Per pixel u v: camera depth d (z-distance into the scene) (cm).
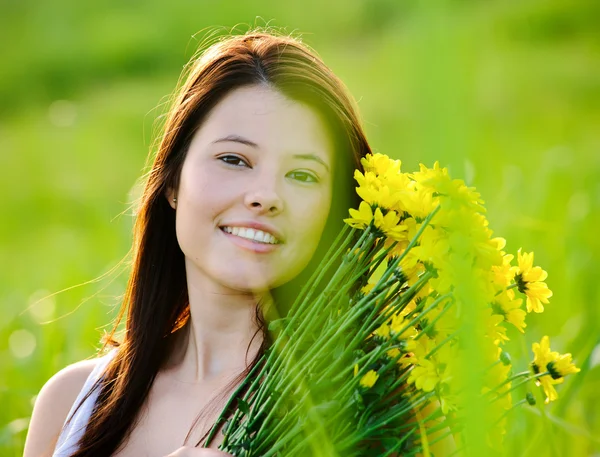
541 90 1639
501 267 215
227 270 251
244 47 263
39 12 3020
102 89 2400
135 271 283
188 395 267
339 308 224
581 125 1336
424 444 200
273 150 249
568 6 2345
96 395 283
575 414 365
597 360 325
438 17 197
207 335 269
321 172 255
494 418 209
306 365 209
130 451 269
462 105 205
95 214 1148
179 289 282
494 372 208
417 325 213
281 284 258
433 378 196
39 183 1396
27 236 1116
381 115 1385
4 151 1711
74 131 1836
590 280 484
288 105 253
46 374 420
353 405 211
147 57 2638
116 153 1583
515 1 2425
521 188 612
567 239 518
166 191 273
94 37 2709
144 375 274
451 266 196
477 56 1919
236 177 250
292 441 214
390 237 219
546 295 212
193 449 224
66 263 749
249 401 250
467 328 181
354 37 2570
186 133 262
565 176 788
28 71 2527
